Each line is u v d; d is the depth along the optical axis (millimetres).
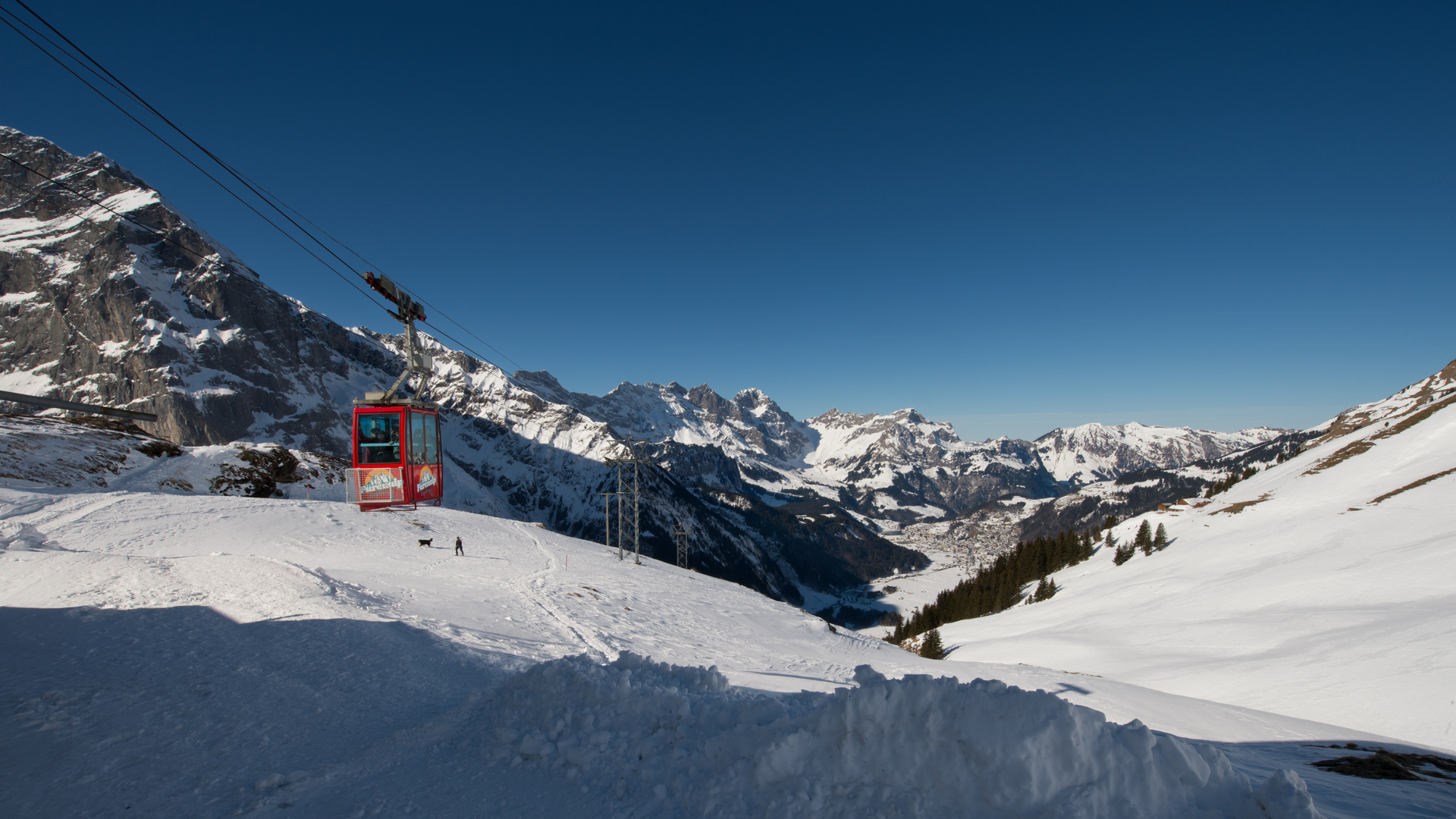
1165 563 82438
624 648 21891
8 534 28391
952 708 5465
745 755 6051
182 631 12516
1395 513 66688
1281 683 32312
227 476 63438
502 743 7508
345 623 14320
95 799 6324
